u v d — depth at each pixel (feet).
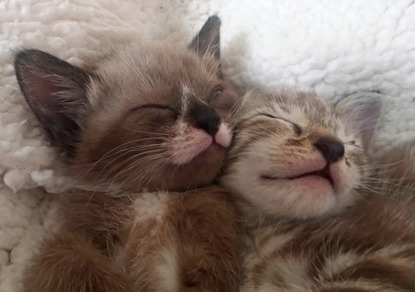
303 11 0.70
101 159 0.58
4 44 0.60
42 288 0.50
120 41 0.71
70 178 0.60
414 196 0.61
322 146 0.55
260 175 0.56
